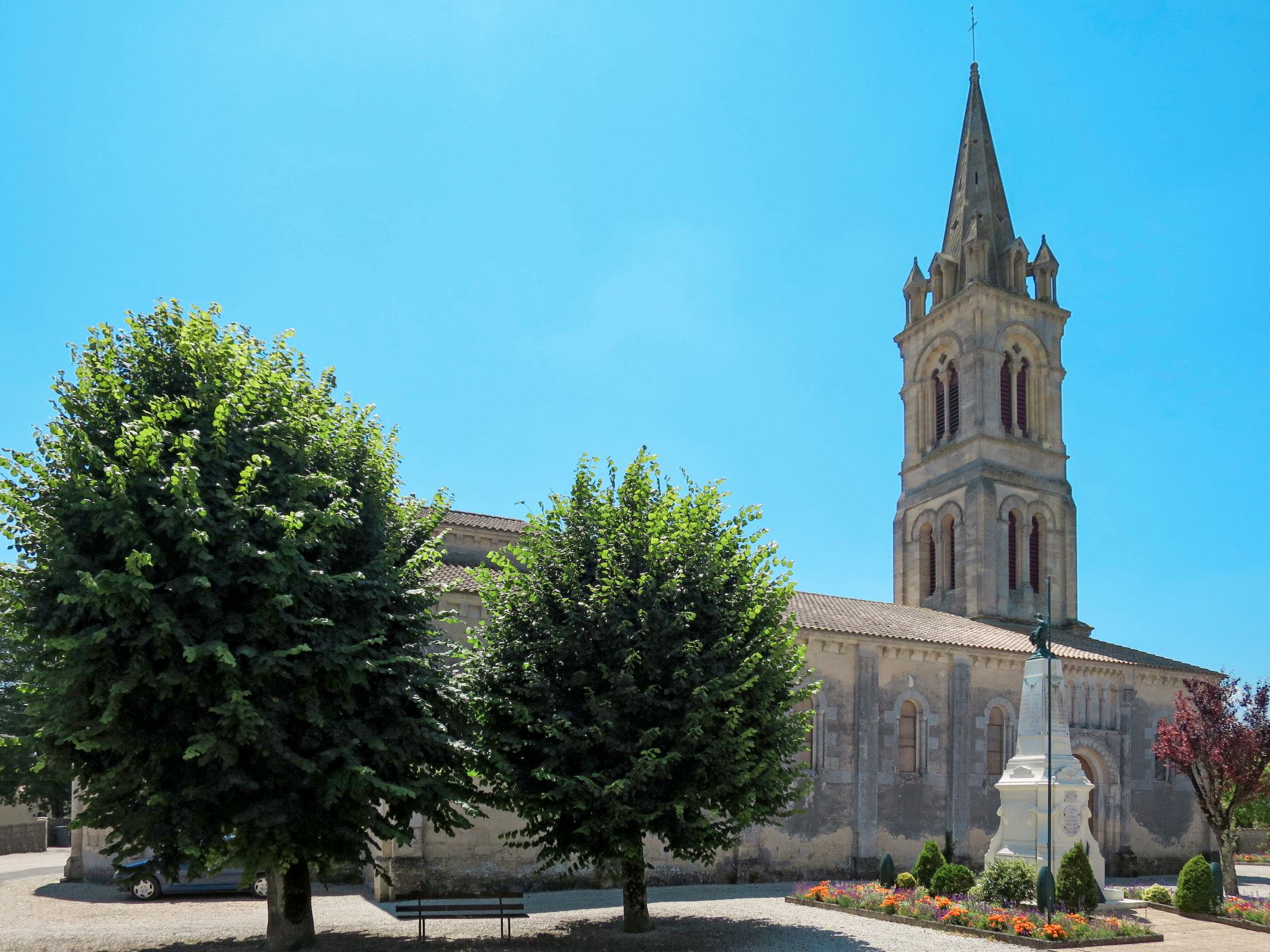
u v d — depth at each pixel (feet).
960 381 165.58
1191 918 82.43
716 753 63.16
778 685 69.82
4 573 55.42
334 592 58.54
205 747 50.70
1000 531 155.74
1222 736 112.06
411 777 61.72
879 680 119.85
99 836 102.42
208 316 62.13
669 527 71.82
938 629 131.95
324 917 75.41
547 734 63.93
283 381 63.31
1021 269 170.60
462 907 64.08
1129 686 136.56
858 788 115.03
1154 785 136.98
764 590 73.15
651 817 61.36
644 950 62.34
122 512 52.54
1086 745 130.41
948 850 119.55
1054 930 66.13
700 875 103.76
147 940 64.59
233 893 89.25
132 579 50.37
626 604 67.00
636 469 75.46
